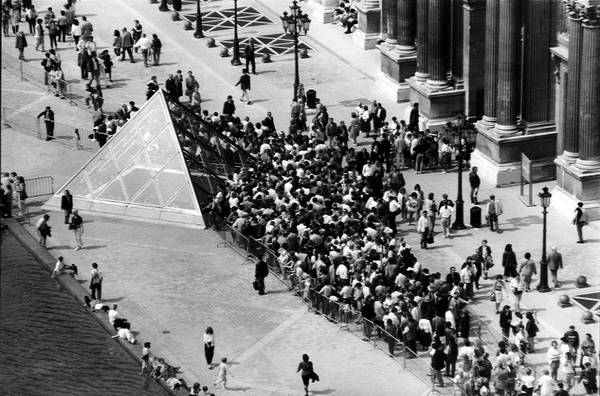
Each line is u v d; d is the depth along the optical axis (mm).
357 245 114875
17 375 109750
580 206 120312
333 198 122500
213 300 116750
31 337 113062
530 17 127312
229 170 134250
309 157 131375
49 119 147125
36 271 123000
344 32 167375
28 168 142250
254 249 121438
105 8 180000
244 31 171500
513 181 130250
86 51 159000
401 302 107375
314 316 113438
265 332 111812
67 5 170375
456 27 140000
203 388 102062
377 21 161500
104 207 132000
